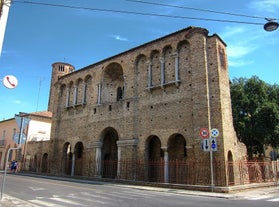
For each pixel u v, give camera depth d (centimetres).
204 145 2280
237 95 4341
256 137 4069
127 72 3575
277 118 3919
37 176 3934
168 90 3097
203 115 2655
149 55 3375
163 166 2956
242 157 2972
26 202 1469
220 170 2427
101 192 2000
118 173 3234
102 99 3888
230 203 1519
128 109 3400
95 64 4109
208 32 2925
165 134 2969
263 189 2548
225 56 2978
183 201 1586
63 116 4503
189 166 2634
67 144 4375
